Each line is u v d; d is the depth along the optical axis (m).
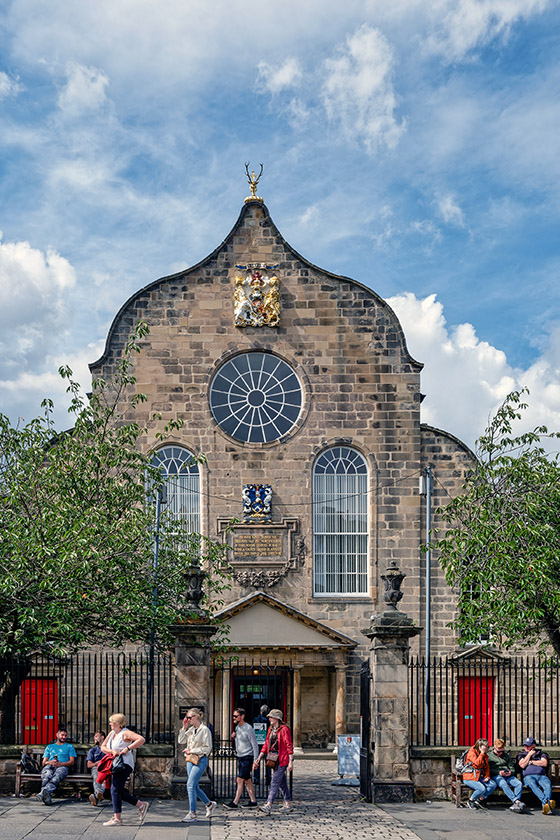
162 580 31.44
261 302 43.16
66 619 27.03
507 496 30.69
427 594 41.00
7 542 27.19
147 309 43.16
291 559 41.66
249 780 24.19
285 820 22.80
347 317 43.31
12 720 29.09
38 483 29.48
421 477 42.50
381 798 25.12
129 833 20.81
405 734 25.45
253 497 42.06
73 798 24.69
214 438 42.41
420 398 43.09
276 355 43.25
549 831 21.84
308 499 42.16
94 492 30.12
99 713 39.84
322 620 41.41
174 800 24.72
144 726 39.59
